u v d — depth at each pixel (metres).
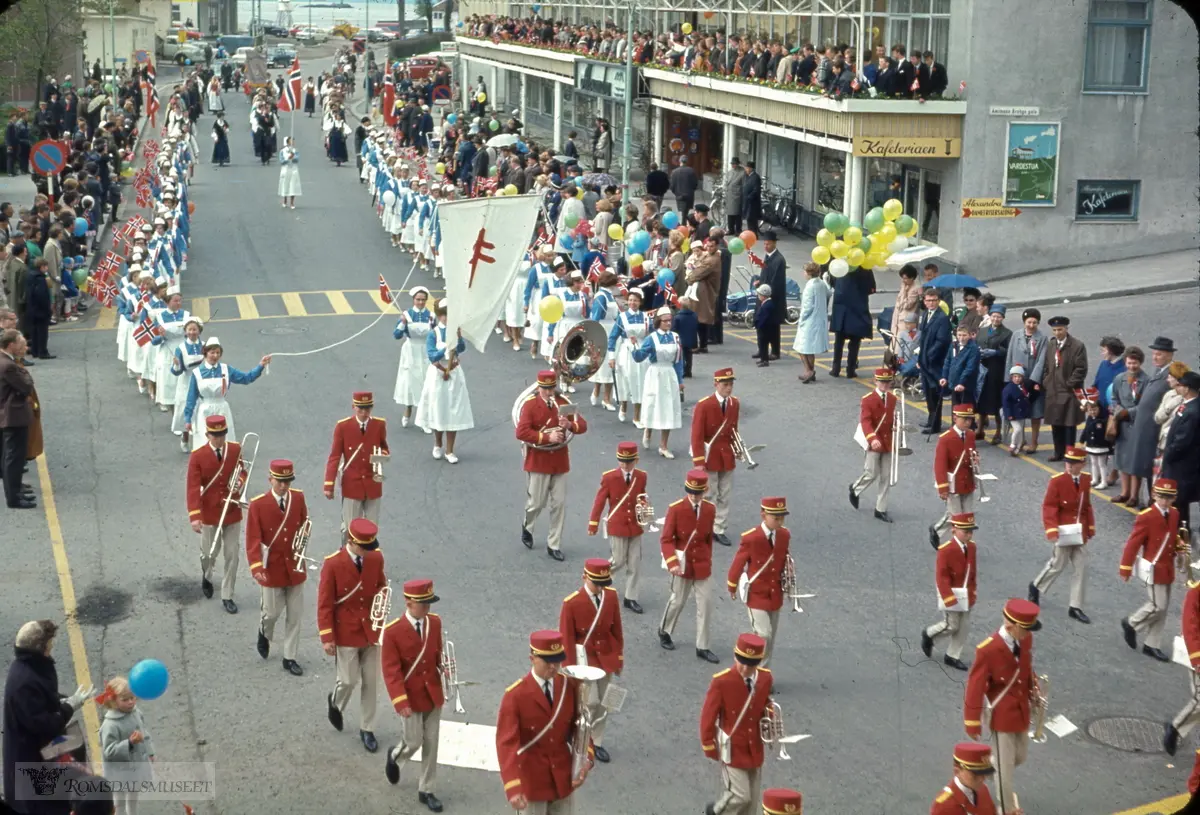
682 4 49.44
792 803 9.96
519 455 21.36
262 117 55.78
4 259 27.36
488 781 12.25
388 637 11.61
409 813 11.70
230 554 15.59
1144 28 32.88
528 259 27.86
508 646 14.77
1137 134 33.44
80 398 24.25
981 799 10.33
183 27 118.50
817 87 34.38
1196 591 12.81
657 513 18.77
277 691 13.84
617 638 12.74
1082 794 12.19
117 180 46.44
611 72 48.38
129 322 25.05
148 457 21.05
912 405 24.44
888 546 17.70
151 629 15.14
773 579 14.01
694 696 13.82
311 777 12.23
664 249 30.25
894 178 36.84
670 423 21.00
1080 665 14.60
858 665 14.51
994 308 22.25
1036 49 32.69
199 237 40.03
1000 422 22.03
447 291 16.45
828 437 22.16
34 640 10.49
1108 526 18.45
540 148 52.09
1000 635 11.80
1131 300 30.55
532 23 61.50
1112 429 19.00
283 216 43.81
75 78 67.81
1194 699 12.76
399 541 17.72
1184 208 34.06
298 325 29.62
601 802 11.91
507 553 17.44
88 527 18.11
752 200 38.97
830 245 24.59
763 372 26.36
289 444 21.42
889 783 12.23
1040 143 33.19
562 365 17.58
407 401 22.48
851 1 36.47
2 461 18.84
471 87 76.88
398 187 39.53
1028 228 33.62
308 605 15.95
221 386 19.91
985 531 18.23
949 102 32.72
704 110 42.72
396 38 123.25
